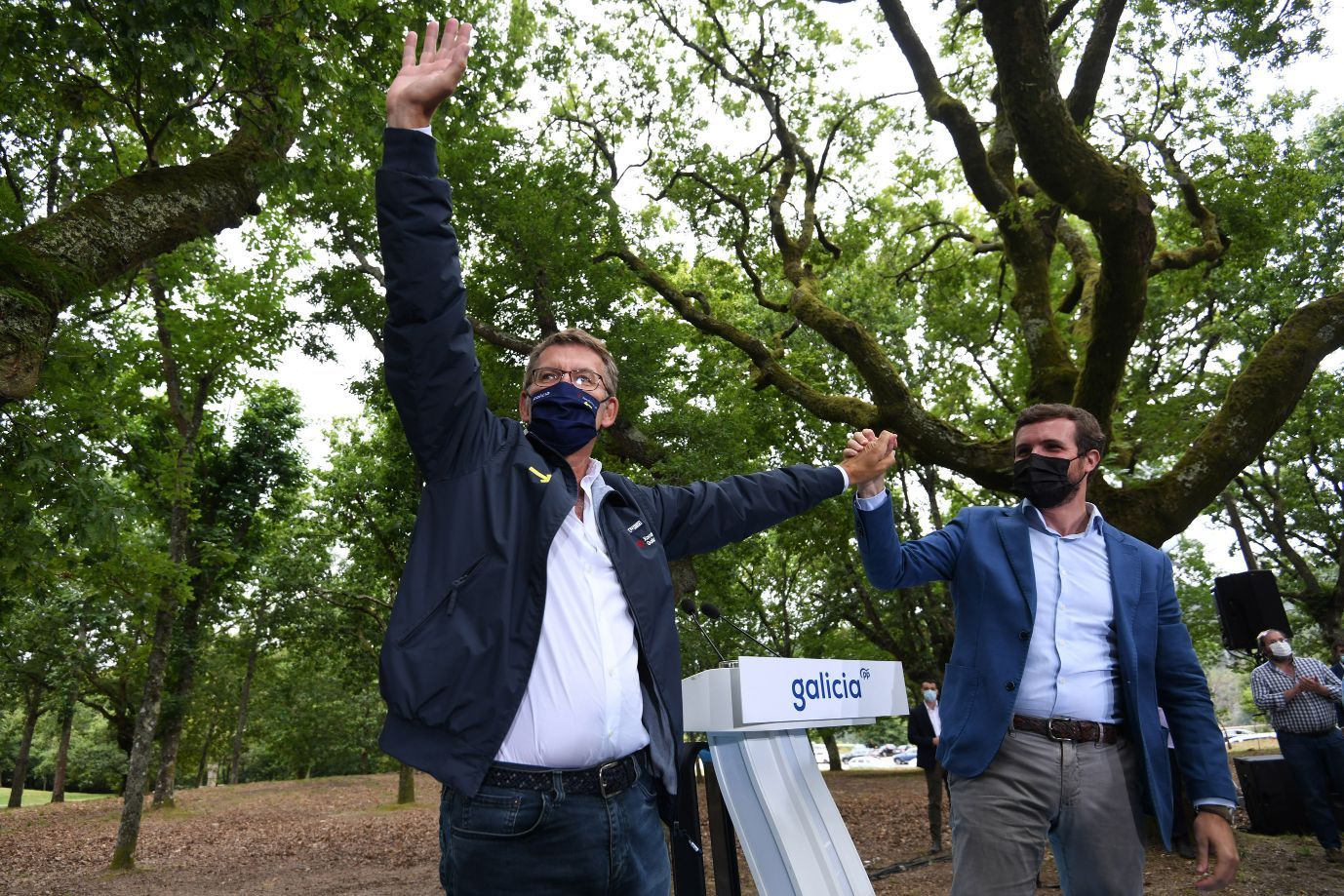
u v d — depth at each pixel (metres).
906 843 10.80
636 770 1.78
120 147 12.30
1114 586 2.78
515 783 1.64
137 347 14.06
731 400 17.22
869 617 25.56
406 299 1.85
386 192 1.88
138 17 6.29
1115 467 9.05
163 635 13.20
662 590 1.97
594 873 1.67
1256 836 9.52
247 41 7.27
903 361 22.00
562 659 1.75
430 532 1.83
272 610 25.53
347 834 16.25
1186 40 10.44
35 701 30.22
